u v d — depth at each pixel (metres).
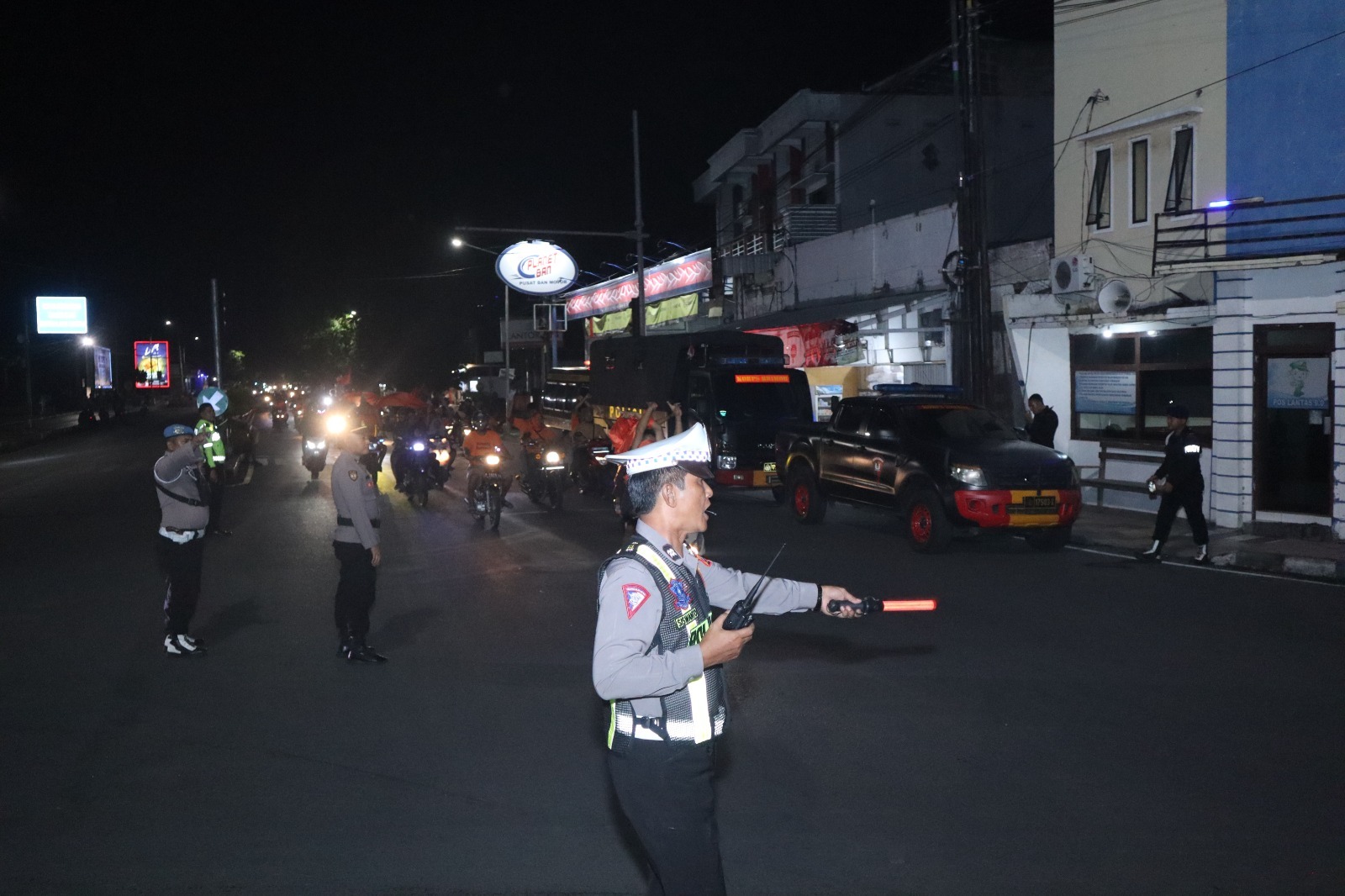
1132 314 16.91
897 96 31.52
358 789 6.08
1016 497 13.51
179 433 9.00
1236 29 15.36
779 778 6.15
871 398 15.75
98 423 55.56
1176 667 8.38
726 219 41.72
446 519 17.92
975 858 5.12
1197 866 5.02
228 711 7.57
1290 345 15.03
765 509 19.02
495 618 10.42
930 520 13.88
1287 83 14.78
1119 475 18.09
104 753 6.73
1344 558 12.70
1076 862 5.07
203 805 5.87
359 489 8.78
